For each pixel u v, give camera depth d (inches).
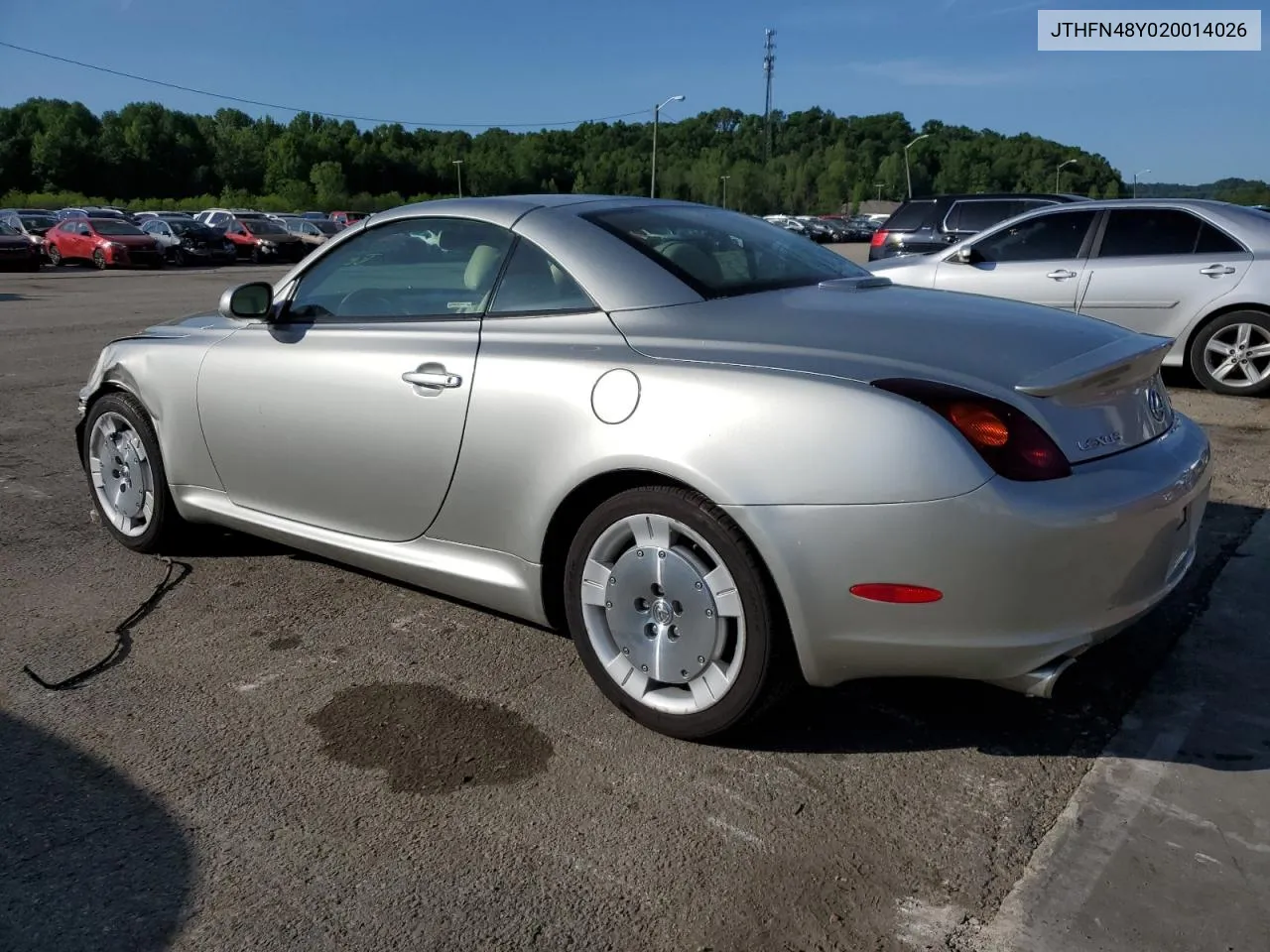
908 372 99.2
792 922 84.9
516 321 123.2
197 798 103.4
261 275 1029.8
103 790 104.8
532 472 115.6
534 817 99.9
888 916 85.4
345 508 138.3
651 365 108.4
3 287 836.0
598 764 109.0
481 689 125.7
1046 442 95.9
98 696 124.5
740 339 109.1
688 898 88.0
